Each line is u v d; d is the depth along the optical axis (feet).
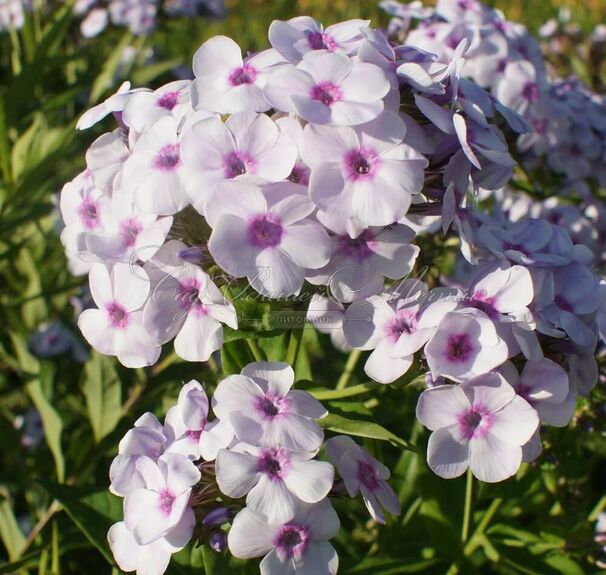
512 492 1.50
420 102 1.20
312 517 1.20
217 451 1.19
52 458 1.88
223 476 1.17
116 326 1.25
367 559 1.51
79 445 1.74
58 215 2.10
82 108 2.78
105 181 1.28
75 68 2.84
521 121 1.37
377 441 1.46
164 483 1.21
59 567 1.64
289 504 1.17
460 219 1.28
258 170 1.17
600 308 1.29
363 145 1.18
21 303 1.93
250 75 1.23
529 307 1.26
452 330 1.20
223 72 1.25
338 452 1.25
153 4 2.78
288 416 1.20
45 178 2.28
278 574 1.19
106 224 1.26
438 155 1.23
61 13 2.18
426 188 1.26
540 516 1.57
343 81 1.19
